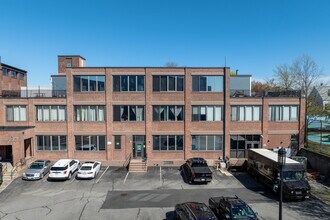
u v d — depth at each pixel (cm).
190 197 2419
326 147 3531
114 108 3509
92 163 3086
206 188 2667
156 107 3519
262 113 3556
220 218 1892
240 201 1862
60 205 2230
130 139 3522
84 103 3494
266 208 2170
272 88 6100
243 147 3578
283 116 3581
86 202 2292
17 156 3120
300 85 5519
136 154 3550
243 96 3650
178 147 3550
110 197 2409
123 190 2591
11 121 3525
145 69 3466
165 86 3497
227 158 3509
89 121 3519
